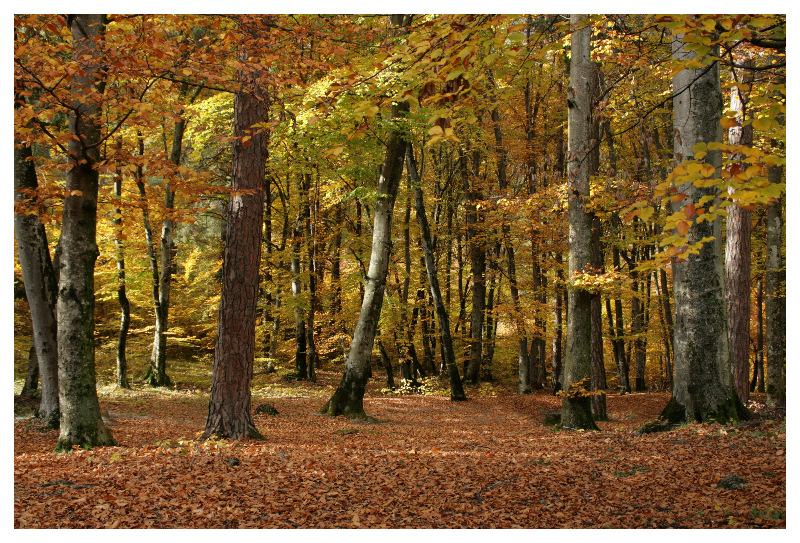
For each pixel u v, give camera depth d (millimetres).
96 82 6957
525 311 19031
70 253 7359
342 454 7230
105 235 15922
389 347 22531
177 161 16344
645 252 18109
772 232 11836
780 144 11375
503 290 25000
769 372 11562
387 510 4984
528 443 8586
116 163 6781
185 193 7102
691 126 7691
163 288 17453
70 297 7371
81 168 7270
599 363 12453
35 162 9570
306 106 4375
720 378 7898
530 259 19531
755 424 7242
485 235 19312
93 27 6992
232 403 8328
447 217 23594
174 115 6410
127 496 5020
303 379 20234
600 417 12352
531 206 11445
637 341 20750
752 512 4375
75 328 7371
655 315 20625
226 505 4945
